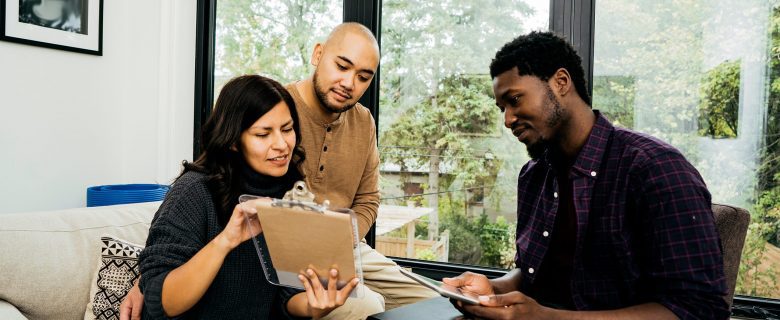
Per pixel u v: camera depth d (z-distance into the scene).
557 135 1.28
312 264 1.05
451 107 2.67
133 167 3.01
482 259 2.66
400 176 2.78
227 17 3.06
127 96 2.99
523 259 1.42
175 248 1.18
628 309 1.11
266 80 1.29
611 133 1.27
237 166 1.30
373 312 1.96
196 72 3.06
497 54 1.31
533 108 1.25
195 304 1.21
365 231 2.07
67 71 2.66
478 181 2.64
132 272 1.73
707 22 2.29
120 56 2.95
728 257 1.36
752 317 2.22
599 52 2.44
